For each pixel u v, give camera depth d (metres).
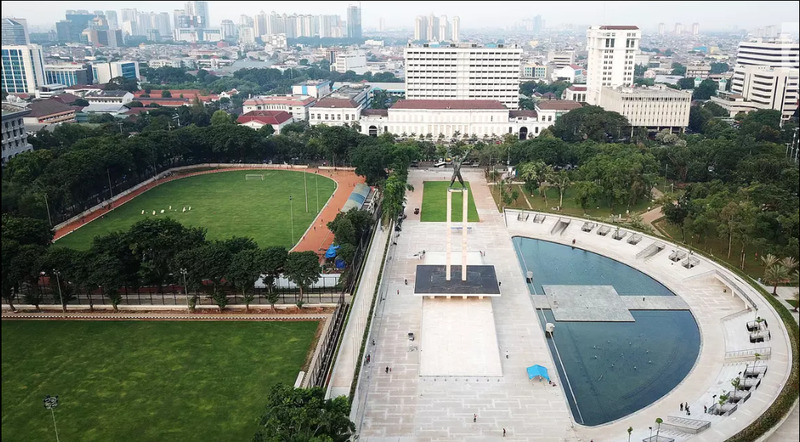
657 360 147.88
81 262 159.00
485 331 153.38
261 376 132.12
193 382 129.50
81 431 112.94
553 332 161.75
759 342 146.12
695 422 115.31
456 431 118.12
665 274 196.38
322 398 101.69
